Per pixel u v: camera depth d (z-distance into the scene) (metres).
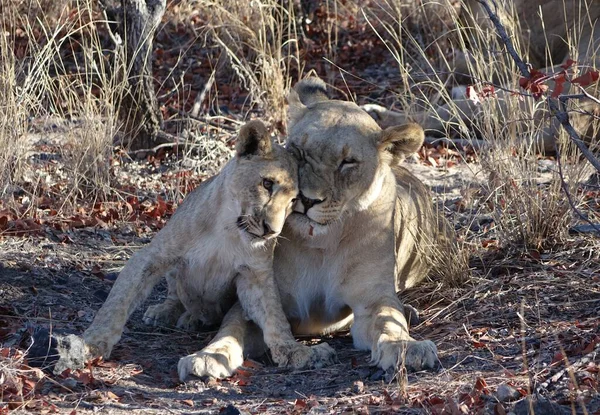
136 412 7.04
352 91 18.66
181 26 20.95
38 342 7.77
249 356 8.69
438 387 7.41
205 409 7.15
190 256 8.62
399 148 8.69
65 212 12.17
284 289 8.96
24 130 13.26
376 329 8.36
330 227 8.45
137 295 8.38
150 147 15.13
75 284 9.99
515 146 11.51
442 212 11.22
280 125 16.42
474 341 8.41
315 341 9.27
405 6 20.16
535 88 7.34
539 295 9.37
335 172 8.20
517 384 7.28
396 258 9.64
